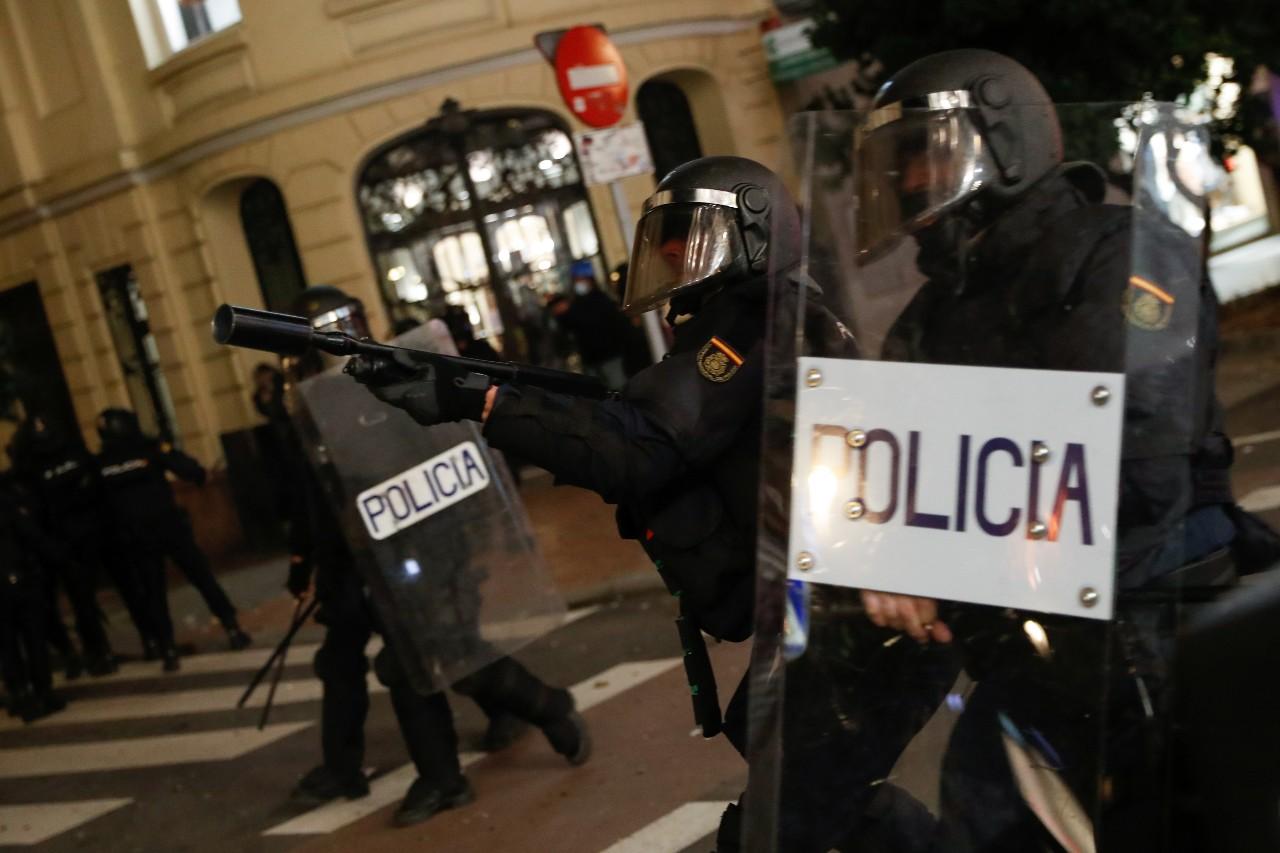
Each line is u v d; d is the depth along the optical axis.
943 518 2.14
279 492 8.61
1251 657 2.06
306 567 5.51
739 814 2.58
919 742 2.19
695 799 4.67
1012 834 2.14
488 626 4.82
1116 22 9.61
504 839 4.72
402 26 13.24
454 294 13.77
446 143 13.61
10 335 16.05
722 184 2.62
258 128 13.45
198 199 14.01
